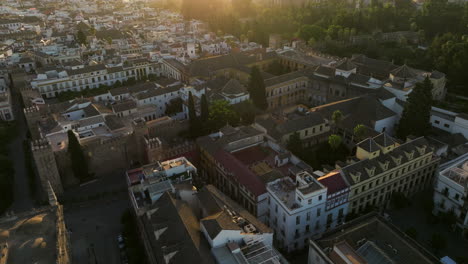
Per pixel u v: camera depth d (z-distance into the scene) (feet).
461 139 459.73
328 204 337.31
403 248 275.80
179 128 524.52
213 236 272.72
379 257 273.54
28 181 451.12
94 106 561.84
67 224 380.58
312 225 337.93
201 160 456.45
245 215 312.91
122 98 643.04
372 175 357.00
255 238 285.02
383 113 492.13
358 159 380.58
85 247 352.28
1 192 409.49
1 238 268.41
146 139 444.14
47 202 408.05
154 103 614.34
